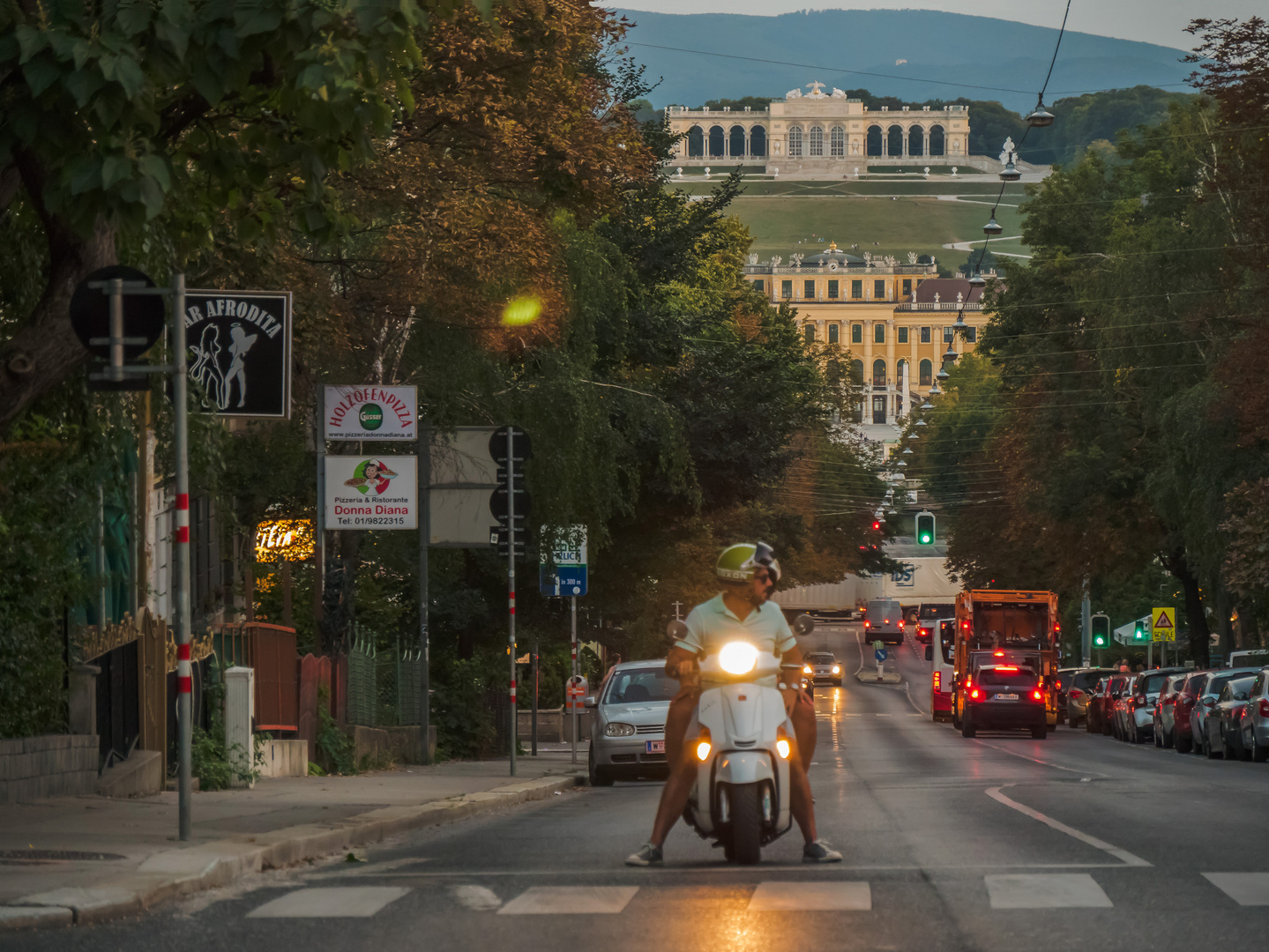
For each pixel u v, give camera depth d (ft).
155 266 74.59
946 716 282.56
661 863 50.52
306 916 40.81
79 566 78.84
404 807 76.64
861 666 529.86
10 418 55.11
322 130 51.96
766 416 203.00
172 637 88.74
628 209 197.47
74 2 47.78
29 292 71.26
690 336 208.95
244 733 91.91
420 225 113.09
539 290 129.49
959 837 59.00
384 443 138.62
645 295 198.08
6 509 72.43
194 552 145.38
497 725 167.63
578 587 147.43
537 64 113.39
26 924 38.91
